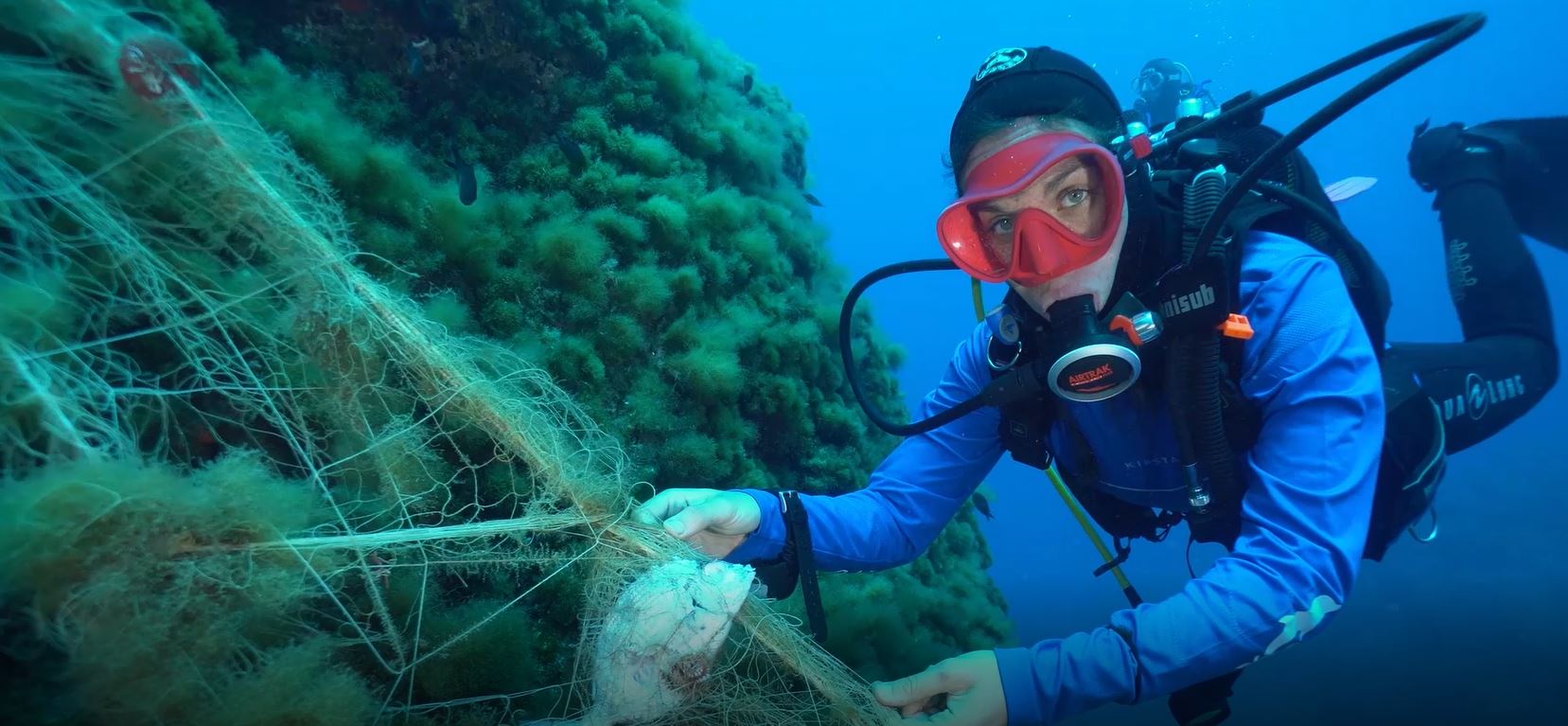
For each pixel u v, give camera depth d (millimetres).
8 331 1067
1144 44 64125
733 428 2918
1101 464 1833
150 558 1004
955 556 4285
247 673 1118
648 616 1206
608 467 1518
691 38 4086
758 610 1351
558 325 2689
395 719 1353
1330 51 55438
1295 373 1337
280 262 1272
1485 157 3080
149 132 1213
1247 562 1209
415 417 1738
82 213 1211
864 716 1276
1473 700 5484
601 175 3104
